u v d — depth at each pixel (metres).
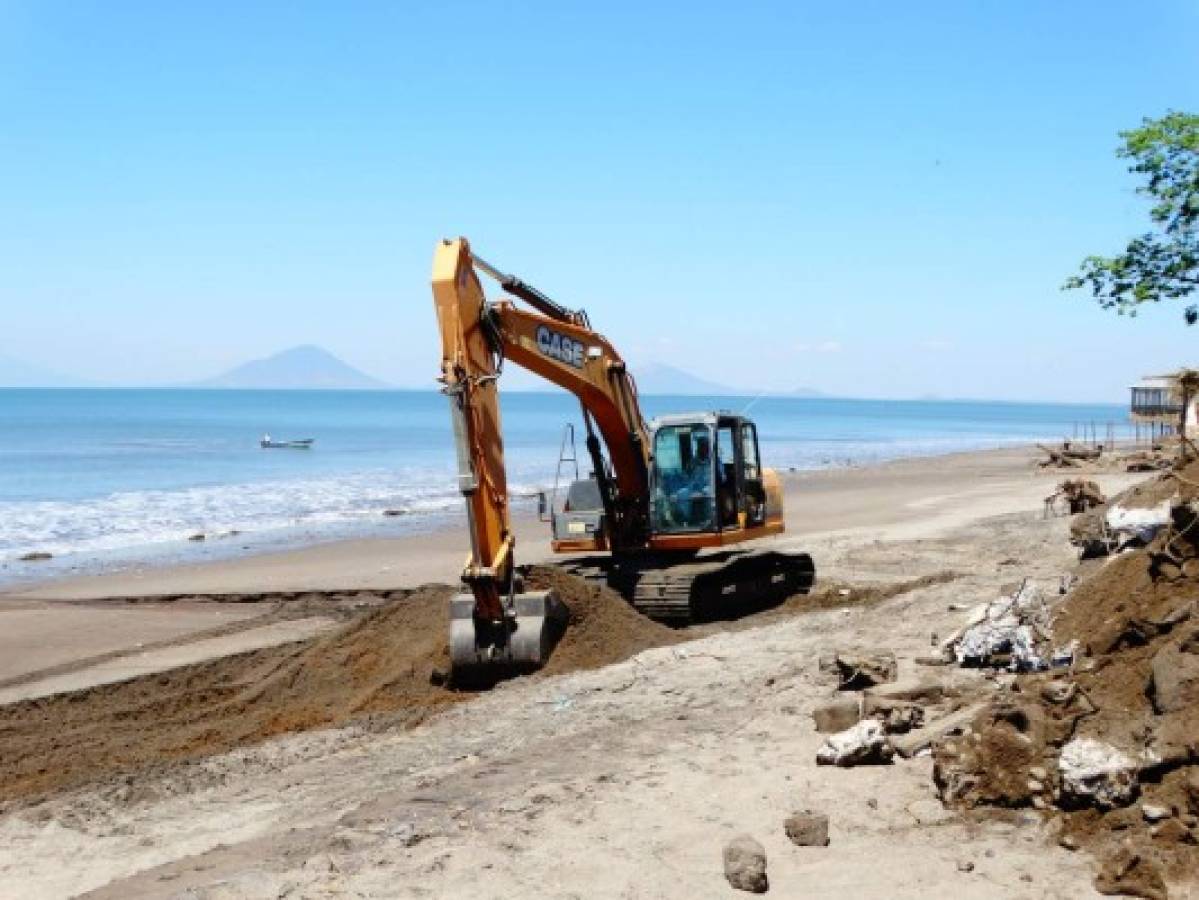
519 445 81.75
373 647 14.12
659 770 8.40
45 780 10.38
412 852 7.04
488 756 9.64
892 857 6.80
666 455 16.59
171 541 30.36
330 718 12.01
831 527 29.59
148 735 11.86
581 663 12.86
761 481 17.86
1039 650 9.43
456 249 12.07
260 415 153.50
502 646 12.59
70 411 156.75
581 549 16.50
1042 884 6.37
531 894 6.50
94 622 19.19
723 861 6.78
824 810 7.50
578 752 9.16
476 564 12.12
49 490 43.91
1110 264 15.62
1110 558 11.33
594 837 7.21
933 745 8.18
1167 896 6.07
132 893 6.90
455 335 11.83
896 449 87.06
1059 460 51.09
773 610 17.47
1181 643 7.35
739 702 10.36
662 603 15.47
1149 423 47.19
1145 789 6.73
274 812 8.69
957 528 26.64
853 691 10.05
